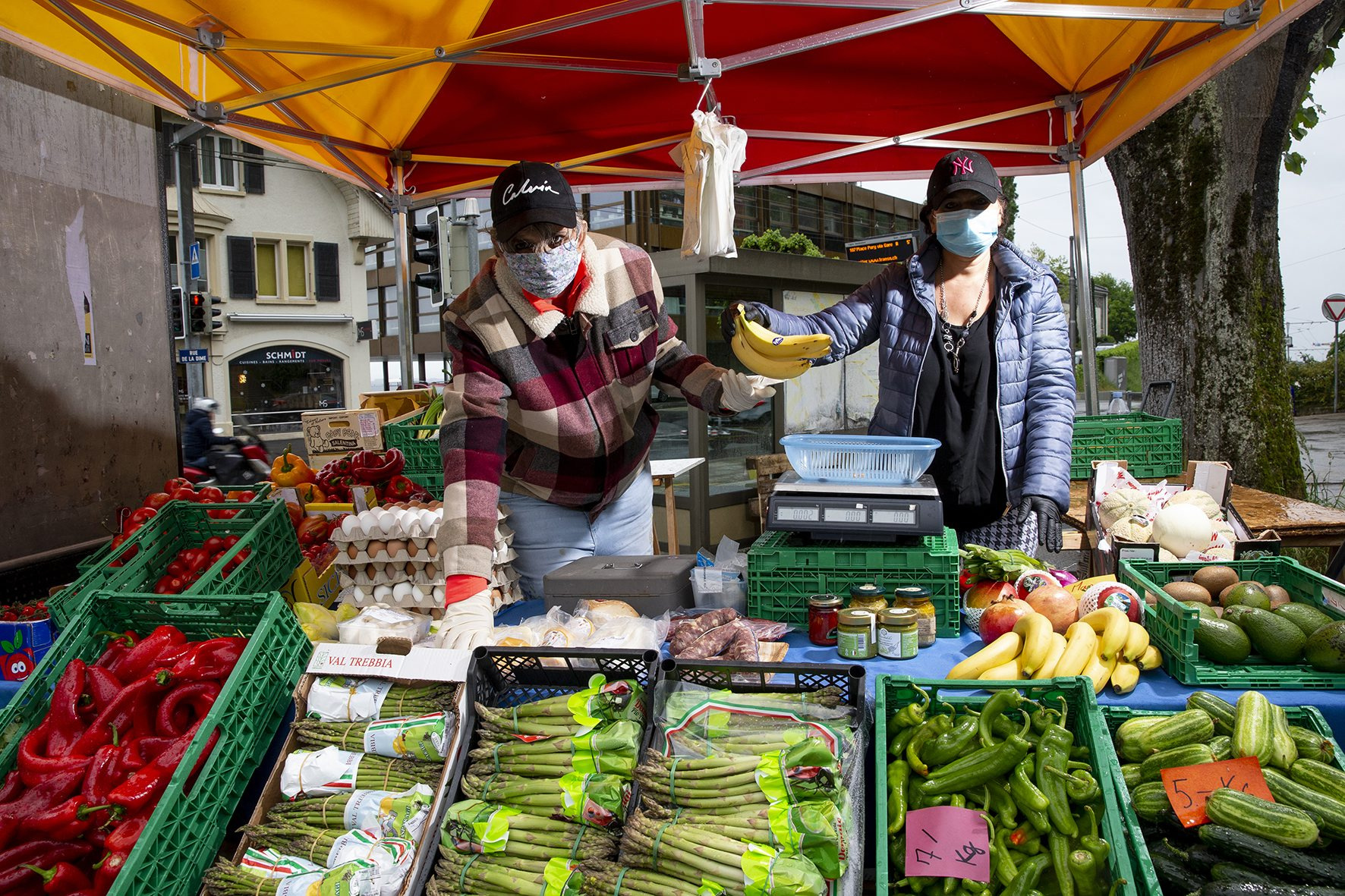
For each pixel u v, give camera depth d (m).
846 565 2.50
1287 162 8.20
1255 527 4.12
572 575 2.65
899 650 2.24
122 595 2.39
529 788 1.82
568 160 5.46
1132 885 1.60
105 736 2.08
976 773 1.83
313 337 34.97
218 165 31.88
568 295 2.64
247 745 2.03
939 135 5.29
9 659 2.49
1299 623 2.13
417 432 4.23
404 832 1.86
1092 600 2.34
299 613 2.67
